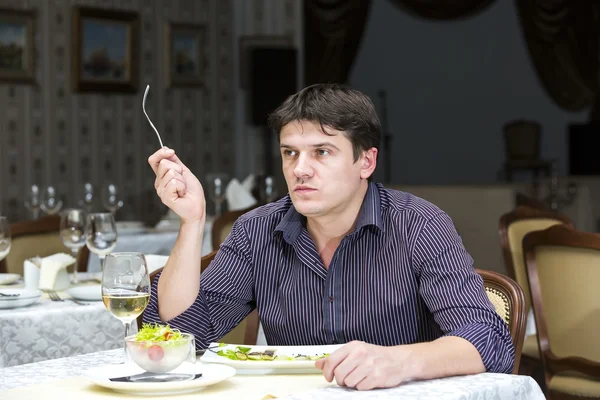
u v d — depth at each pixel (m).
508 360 1.87
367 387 1.61
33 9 9.04
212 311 2.15
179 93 10.30
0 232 3.10
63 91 9.30
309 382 1.74
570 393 3.41
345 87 1.96
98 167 9.62
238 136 10.85
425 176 16.70
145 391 1.61
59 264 3.36
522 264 4.43
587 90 14.57
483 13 16.44
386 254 2.06
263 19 10.94
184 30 10.30
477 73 16.52
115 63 9.66
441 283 1.98
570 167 14.92
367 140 1.96
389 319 2.05
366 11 12.55
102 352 2.04
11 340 2.81
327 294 2.08
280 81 10.44
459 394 1.58
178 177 1.98
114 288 1.79
